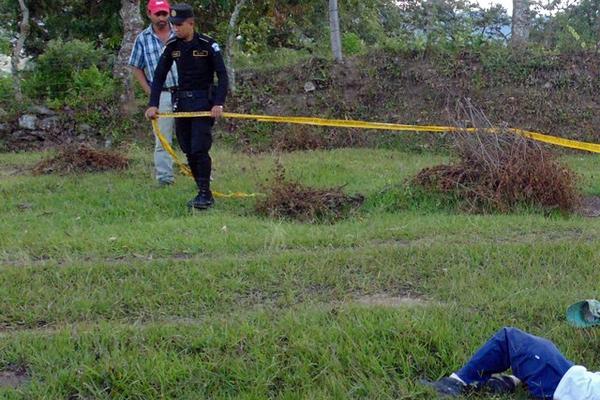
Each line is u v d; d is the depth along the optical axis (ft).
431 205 26.05
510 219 23.82
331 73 46.03
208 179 26.12
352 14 67.72
